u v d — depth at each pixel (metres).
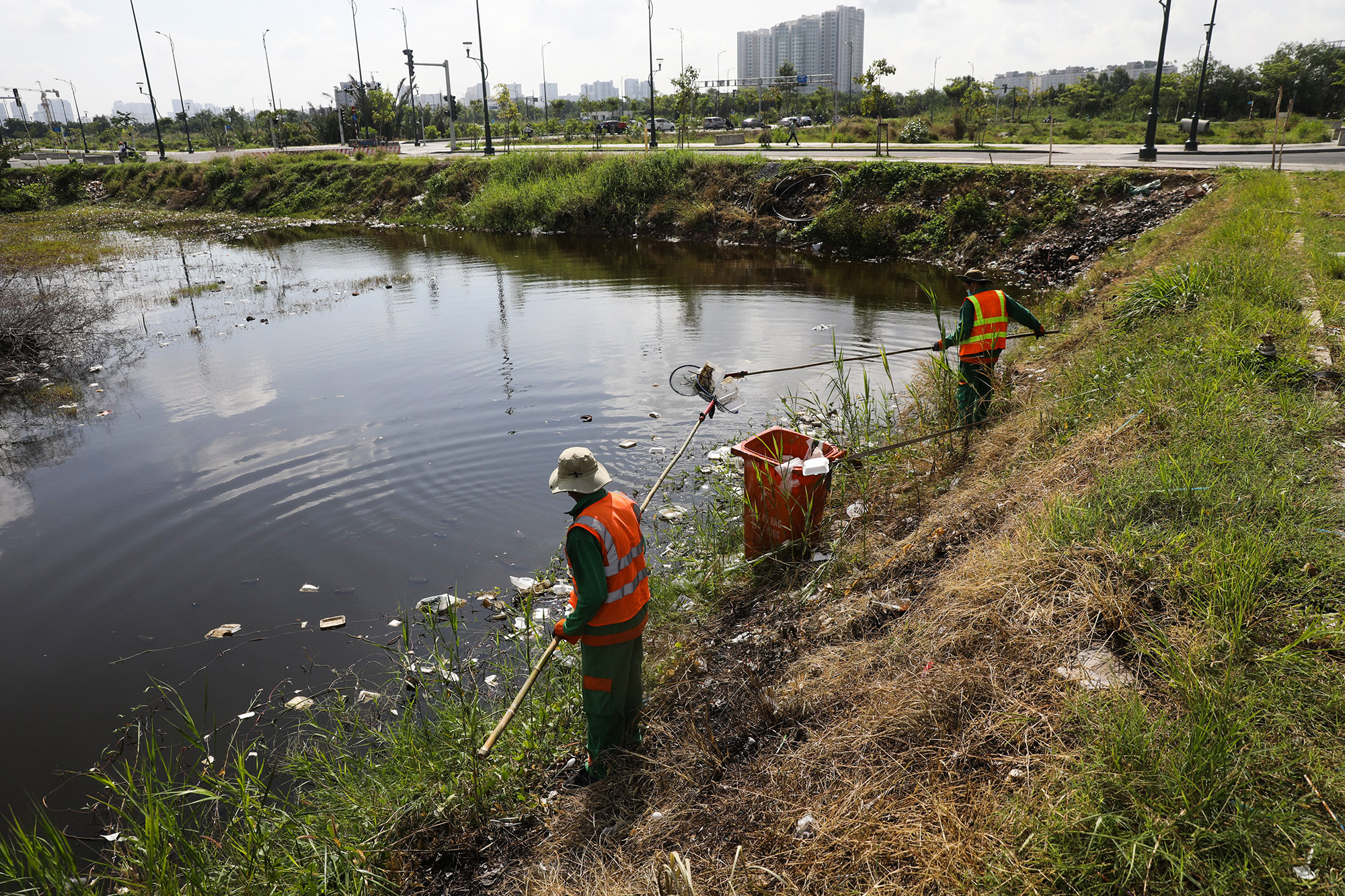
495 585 5.59
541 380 10.30
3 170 43.59
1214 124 51.03
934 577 4.30
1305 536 3.37
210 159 45.72
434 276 19.69
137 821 3.70
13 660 4.95
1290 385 5.34
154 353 12.70
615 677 3.55
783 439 5.48
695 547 5.93
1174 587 3.21
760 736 3.53
